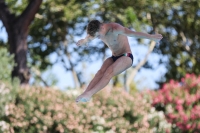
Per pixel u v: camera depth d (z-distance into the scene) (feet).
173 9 200.03
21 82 145.79
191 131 134.31
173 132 133.49
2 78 127.75
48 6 184.14
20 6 185.37
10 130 112.78
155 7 195.52
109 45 58.13
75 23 202.28
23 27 148.15
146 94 139.64
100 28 55.98
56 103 117.29
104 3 190.80
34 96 117.19
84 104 120.06
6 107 113.60
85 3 189.37
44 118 113.60
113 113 122.83
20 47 147.23
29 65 200.44
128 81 196.75
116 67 56.85
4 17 147.64
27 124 113.91
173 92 140.26
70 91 124.67
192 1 195.00
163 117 131.75
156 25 204.54
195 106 136.87
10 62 131.75
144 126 125.49
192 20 202.59
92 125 118.83
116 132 120.98
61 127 113.91
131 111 125.49
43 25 194.18
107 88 130.41
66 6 185.68
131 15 180.96
